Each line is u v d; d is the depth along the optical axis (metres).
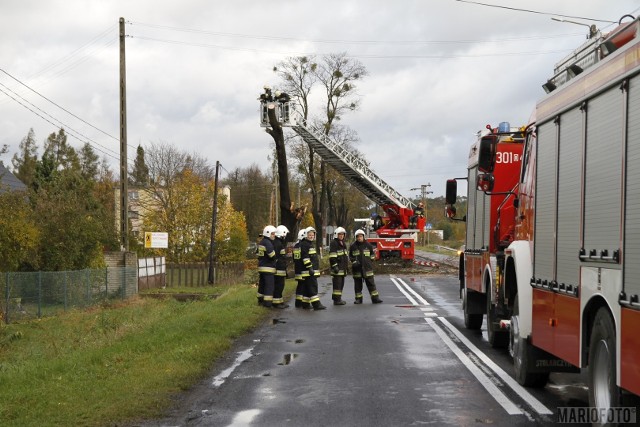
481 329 14.29
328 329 14.49
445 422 7.06
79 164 81.31
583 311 6.49
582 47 7.27
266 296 18.41
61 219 31.62
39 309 25.31
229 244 54.31
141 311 23.08
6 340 19.34
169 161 63.25
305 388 8.77
